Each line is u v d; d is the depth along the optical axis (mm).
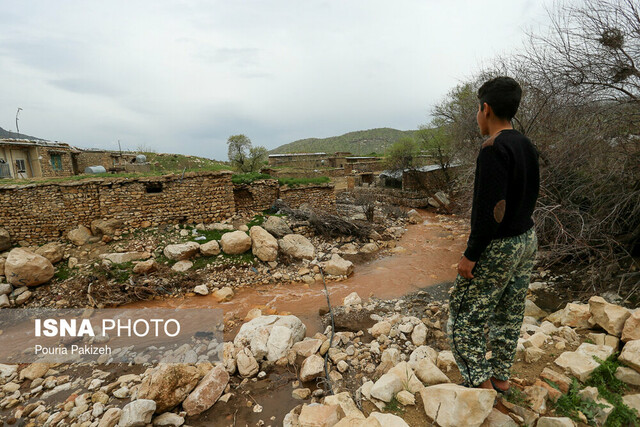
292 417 3408
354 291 8711
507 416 2373
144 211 11812
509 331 2498
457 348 2398
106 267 9383
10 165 16656
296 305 7918
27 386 4844
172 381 3865
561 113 8617
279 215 14258
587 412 2521
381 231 15117
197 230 11977
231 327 6699
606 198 7820
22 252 8828
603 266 7156
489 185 1964
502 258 2141
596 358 3098
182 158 35906
